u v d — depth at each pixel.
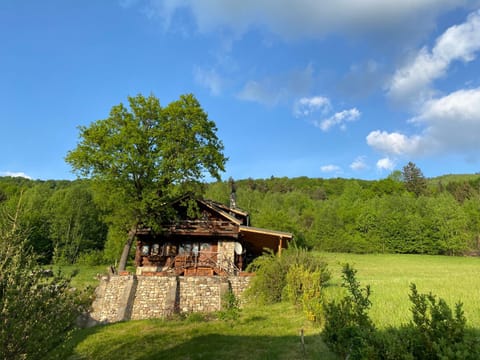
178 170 26.19
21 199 6.81
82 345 13.28
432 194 88.31
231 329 13.59
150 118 27.48
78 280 30.22
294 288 16.34
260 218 47.47
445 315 5.59
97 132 25.00
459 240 52.88
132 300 20.95
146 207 25.67
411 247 54.78
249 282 21.64
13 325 5.25
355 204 69.50
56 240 52.22
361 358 6.25
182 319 17.27
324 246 57.41
